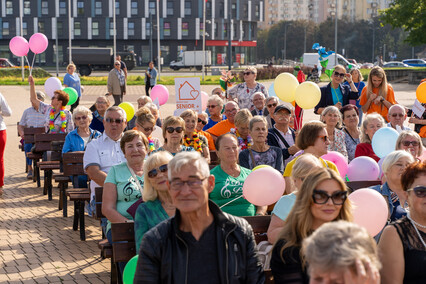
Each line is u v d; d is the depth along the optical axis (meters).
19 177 14.54
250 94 14.21
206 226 4.11
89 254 8.63
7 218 10.62
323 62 19.14
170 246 4.06
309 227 4.25
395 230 4.46
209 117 12.96
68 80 25.47
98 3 101.75
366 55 143.38
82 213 9.30
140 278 4.04
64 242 9.22
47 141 12.82
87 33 101.94
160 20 103.56
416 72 52.44
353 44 142.75
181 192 4.01
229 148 7.07
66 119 13.09
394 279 4.42
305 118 27.08
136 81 56.00
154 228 4.13
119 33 102.69
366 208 5.14
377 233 5.30
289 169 7.32
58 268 7.98
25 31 100.12
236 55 111.38
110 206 6.93
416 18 51.94
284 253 4.31
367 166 7.80
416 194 4.44
